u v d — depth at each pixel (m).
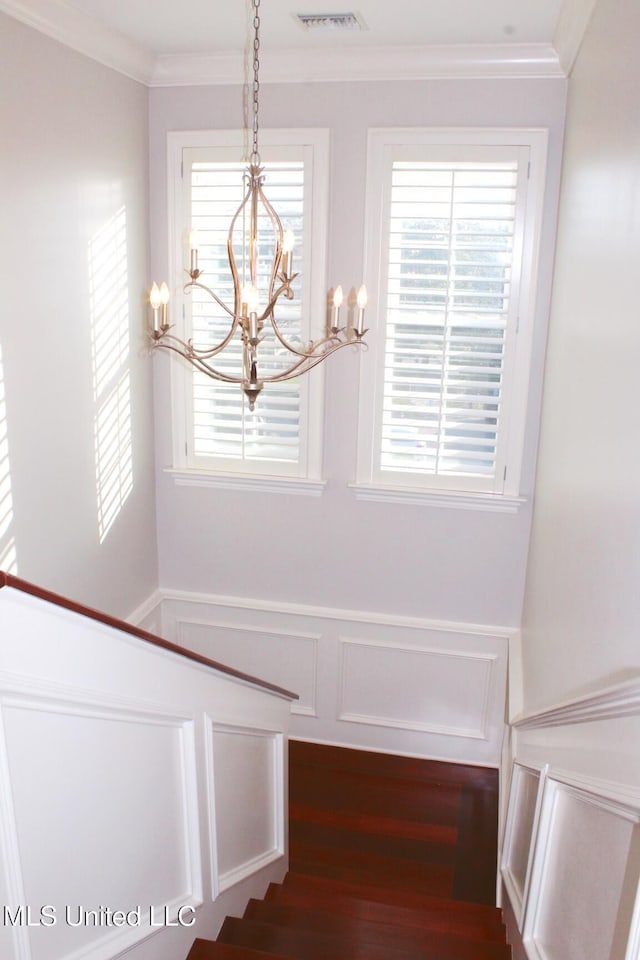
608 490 1.72
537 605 3.04
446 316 3.43
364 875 3.29
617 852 1.39
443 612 3.82
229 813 2.45
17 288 2.60
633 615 1.39
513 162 3.25
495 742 3.92
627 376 1.58
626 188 1.71
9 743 1.31
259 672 4.12
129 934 1.77
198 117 3.47
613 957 1.32
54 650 1.41
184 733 2.04
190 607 4.10
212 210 3.55
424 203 3.34
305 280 3.52
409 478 3.67
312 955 2.31
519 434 3.50
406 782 3.85
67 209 2.88
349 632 3.94
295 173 3.44
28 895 1.39
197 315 3.67
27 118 2.59
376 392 3.59
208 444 3.86
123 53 3.12
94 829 1.61
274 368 3.68
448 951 2.40
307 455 3.74
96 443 3.26
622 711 1.30
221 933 2.36
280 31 2.98
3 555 2.64
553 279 3.26
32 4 2.50
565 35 2.79
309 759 4.02
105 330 3.25
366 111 3.32
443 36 2.99
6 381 2.57
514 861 2.71
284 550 3.91
